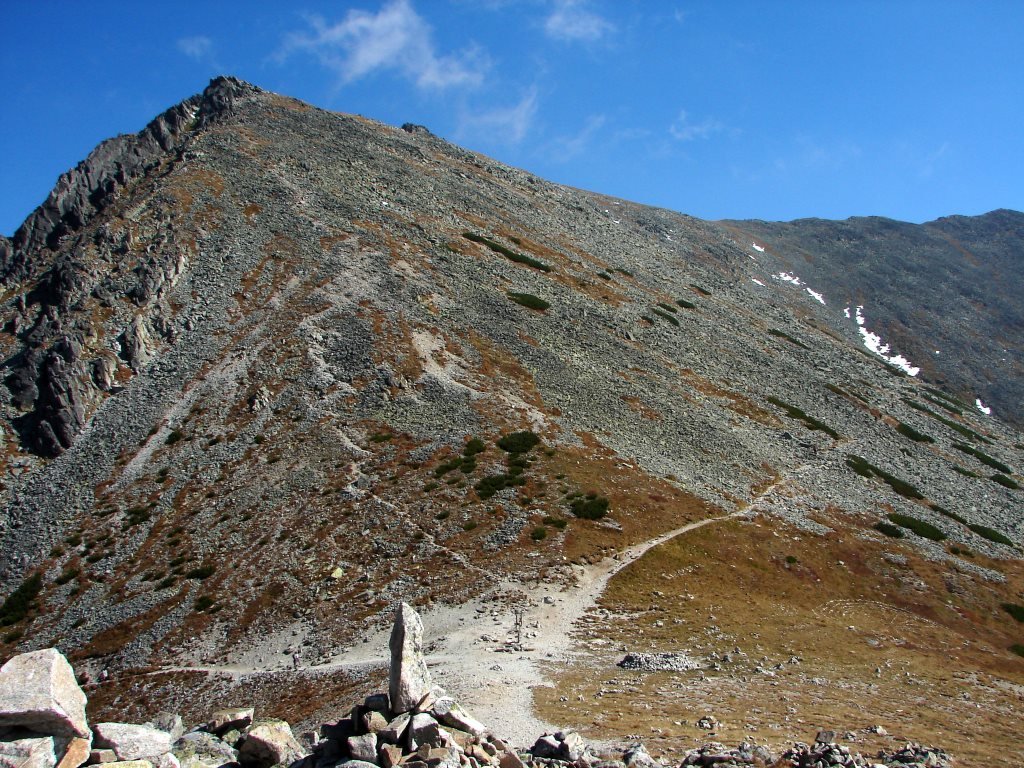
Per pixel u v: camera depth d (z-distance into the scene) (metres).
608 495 72.31
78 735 15.37
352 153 170.75
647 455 83.88
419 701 19.72
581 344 112.31
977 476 109.62
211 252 116.88
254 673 52.22
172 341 101.44
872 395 134.12
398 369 93.31
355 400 88.94
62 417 88.12
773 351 141.50
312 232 125.31
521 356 102.88
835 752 23.11
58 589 67.12
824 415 116.69
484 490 71.50
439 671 44.44
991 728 35.00
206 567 66.38
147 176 144.88
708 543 67.81
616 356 112.06
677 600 57.59
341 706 42.16
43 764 14.49
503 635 51.09
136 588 65.38
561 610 55.03
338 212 135.88
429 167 183.62
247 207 130.38
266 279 112.50
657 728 30.16
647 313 136.50
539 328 113.38
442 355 98.62
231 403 90.12
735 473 85.75
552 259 150.50
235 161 147.88
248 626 58.50
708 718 31.44
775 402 115.06
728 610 56.66
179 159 147.50
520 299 121.50
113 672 56.06
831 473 94.00
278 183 140.62
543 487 72.38
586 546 64.19
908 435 119.00
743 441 96.00
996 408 185.25
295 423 85.75
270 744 18.77
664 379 109.56
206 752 19.14
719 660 45.62
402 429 83.00
